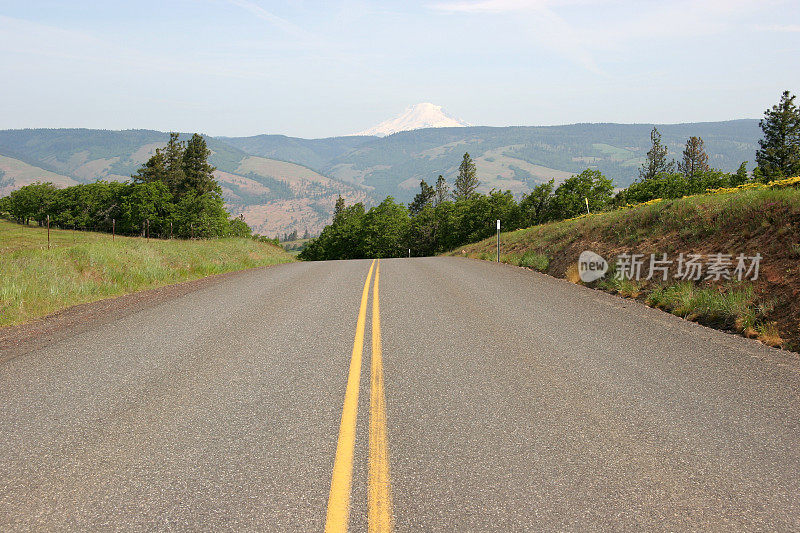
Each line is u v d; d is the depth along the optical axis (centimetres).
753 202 978
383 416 395
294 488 288
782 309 659
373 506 269
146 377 498
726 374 492
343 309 867
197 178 8725
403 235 9169
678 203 1273
